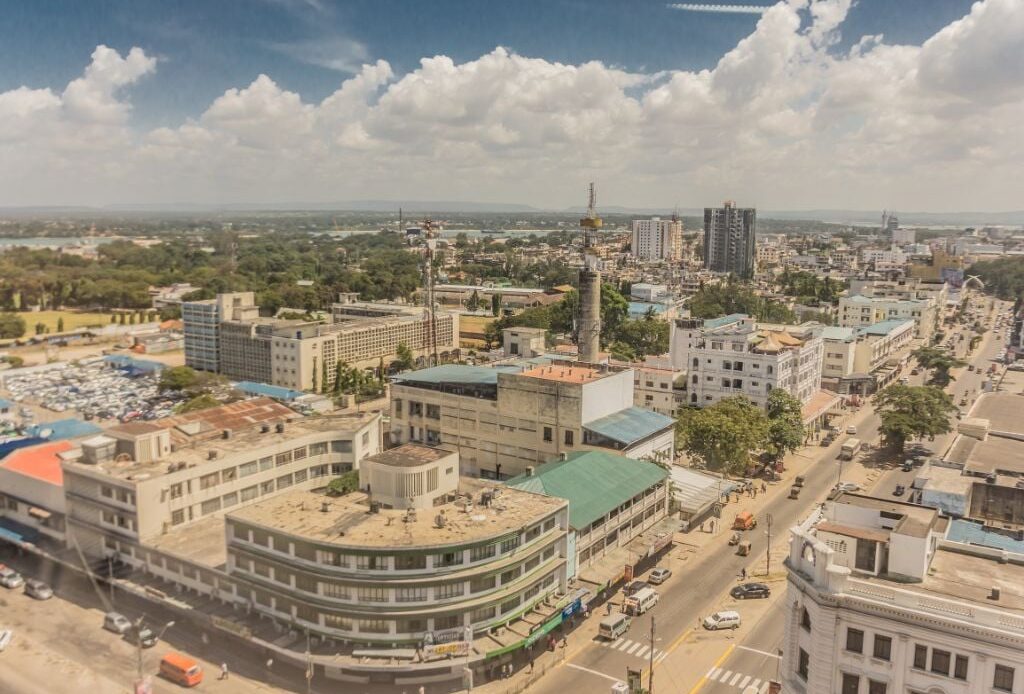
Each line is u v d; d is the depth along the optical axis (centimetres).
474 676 9038
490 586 9206
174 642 9856
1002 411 15525
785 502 15412
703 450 15700
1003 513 10169
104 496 11031
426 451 10944
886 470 17512
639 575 12156
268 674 9100
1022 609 6109
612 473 12544
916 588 6562
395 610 8769
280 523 9519
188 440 12788
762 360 19075
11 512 12575
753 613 10850
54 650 9669
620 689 8431
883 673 6278
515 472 14800
